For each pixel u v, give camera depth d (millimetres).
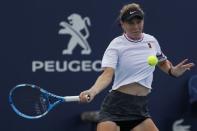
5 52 26578
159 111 28484
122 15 16500
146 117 17406
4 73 26594
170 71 17859
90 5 27484
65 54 27250
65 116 27375
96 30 27562
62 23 27172
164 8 28375
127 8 16484
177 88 28641
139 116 17266
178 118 28641
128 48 16719
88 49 27516
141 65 16812
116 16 27719
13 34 26656
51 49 27062
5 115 26641
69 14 27250
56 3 27062
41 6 26906
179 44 28609
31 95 26422
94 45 27562
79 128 27484
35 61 26906
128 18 16266
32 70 26875
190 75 28719
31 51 26828
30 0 26781
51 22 27031
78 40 27375
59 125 27328
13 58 26688
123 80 16938
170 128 28609
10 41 26625
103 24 27641
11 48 26641
